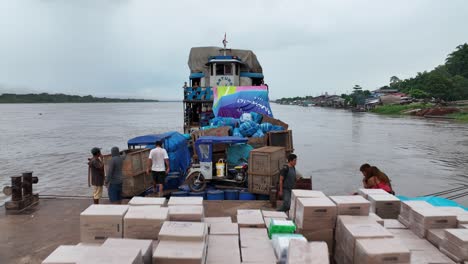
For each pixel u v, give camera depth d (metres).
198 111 21.31
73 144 36.25
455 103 103.12
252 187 10.92
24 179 10.16
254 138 13.41
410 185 18.42
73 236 7.86
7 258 6.73
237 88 17.88
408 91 139.00
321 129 56.88
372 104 137.75
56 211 9.71
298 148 33.38
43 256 6.82
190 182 11.23
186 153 13.39
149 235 5.00
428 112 91.25
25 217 9.17
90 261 3.74
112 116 119.38
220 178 11.53
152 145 12.93
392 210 6.70
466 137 43.19
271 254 4.83
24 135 46.81
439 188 17.77
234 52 22.17
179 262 4.22
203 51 22.47
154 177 10.79
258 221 5.98
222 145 12.35
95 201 10.09
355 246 4.69
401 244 4.55
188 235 4.60
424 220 5.40
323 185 18.22
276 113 137.50
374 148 33.19
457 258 4.70
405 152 30.67
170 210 5.43
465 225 5.27
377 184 8.05
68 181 18.58
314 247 4.27
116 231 5.04
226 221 6.09
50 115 129.88
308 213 5.60
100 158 10.09
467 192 16.38
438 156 28.31
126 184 10.87
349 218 5.43
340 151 31.27
